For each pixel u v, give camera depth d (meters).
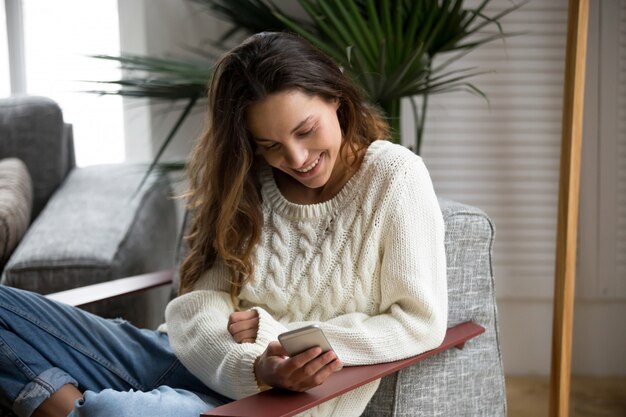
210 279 1.58
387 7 2.00
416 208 1.45
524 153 2.44
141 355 1.59
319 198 1.53
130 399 1.27
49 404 1.43
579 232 2.46
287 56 1.35
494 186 2.46
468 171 2.47
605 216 2.44
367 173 1.49
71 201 2.46
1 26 2.95
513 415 2.29
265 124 1.34
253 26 2.37
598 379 2.53
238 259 1.50
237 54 1.38
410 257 1.42
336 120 1.42
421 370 1.53
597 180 2.43
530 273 2.48
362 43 2.03
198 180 1.60
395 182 1.46
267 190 1.56
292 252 1.52
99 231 2.27
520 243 2.48
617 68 2.38
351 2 2.00
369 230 1.46
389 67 2.06
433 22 2.12
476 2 2.38
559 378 1.98
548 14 2.37
